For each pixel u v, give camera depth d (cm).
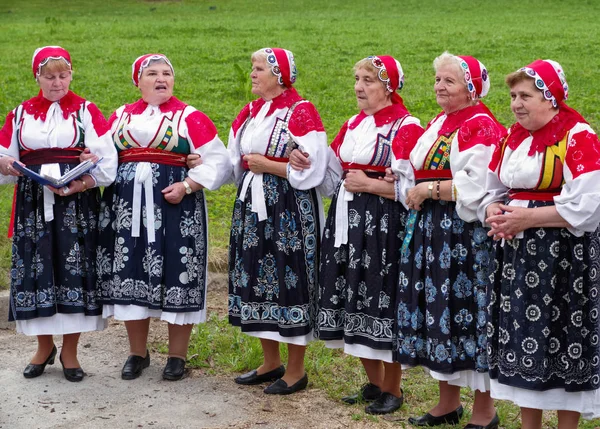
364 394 509
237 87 1452
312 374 550
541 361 398
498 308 422
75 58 1820
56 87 515
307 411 494
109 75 1603
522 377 402
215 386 531
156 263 520
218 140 529
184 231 527
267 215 510
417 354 462
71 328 527
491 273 424
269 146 508
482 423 463
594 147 392
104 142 521
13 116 527
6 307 640
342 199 489
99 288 536
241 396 515
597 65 1648
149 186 519
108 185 529
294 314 509
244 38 2195
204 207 541
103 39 2194
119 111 545
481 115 443
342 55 1873
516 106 404
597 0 3162
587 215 387
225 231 798
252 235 513
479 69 448
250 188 515
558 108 404
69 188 513
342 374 553
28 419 480
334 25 2528
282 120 509
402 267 465
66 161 520
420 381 546
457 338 448
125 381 538
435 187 445
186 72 1645
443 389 473
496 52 1861
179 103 534
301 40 2134
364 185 479
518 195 413
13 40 2173
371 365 507
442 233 446
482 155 432
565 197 391
